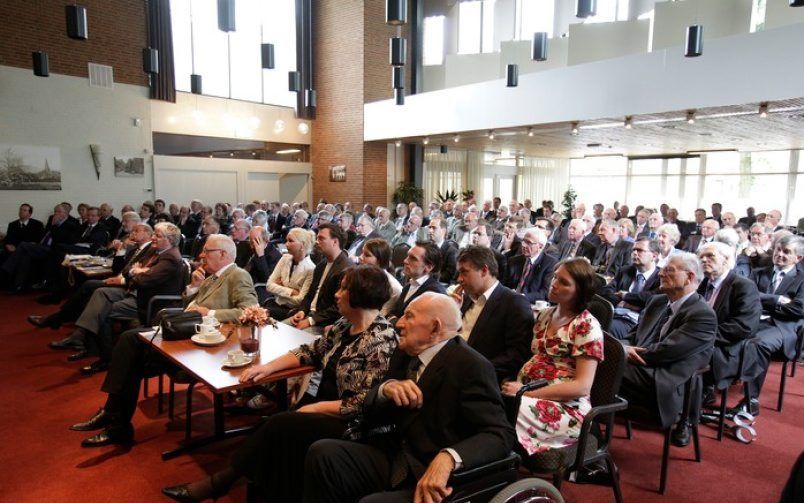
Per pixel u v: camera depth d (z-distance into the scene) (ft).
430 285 10.11
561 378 6.89
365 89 40.55
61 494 7.84
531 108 28.55
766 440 9.76
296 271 13.32
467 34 46.65
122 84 33.78
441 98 33.83
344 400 6.46
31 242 25.61
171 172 36.60
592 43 36.17
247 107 40.45
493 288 8.13
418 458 5.41
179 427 10.09
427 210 49.83
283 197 43.83
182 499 7.04
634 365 8.28
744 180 47.16
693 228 31.22
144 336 9.00
